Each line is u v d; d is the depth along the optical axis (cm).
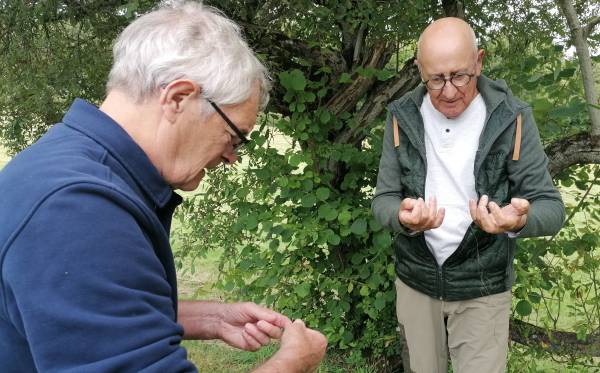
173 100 123
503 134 232
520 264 337
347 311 384
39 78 405
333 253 392
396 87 378
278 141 383
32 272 99
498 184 235
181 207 429
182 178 131
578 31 294
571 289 333
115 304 102
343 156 367
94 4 370
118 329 101
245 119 133
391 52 391
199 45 124
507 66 342
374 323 393
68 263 100
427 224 215
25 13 363
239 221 373
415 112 248
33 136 465
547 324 341
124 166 120
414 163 247
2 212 106
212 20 130
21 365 111
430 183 245
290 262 385
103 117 121
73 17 375
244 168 388
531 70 329
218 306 173
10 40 392
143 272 108
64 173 108
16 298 100
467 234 238
